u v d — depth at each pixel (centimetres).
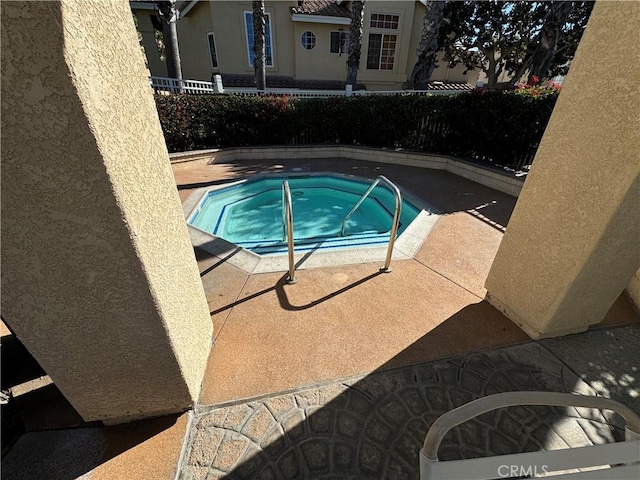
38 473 147
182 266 166
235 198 626
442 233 399
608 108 155
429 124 768
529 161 607
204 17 1359
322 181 704
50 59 80
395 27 1462
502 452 158
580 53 166
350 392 187
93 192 101
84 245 110
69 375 140
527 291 226
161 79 860
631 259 193
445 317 249
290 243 276
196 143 801
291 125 866
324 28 1411
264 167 764
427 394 186
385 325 240
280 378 194
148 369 150
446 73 1731
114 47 104
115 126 104
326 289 283
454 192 577
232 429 166
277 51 1444
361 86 1551
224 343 221
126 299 126
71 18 81
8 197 94
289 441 161
